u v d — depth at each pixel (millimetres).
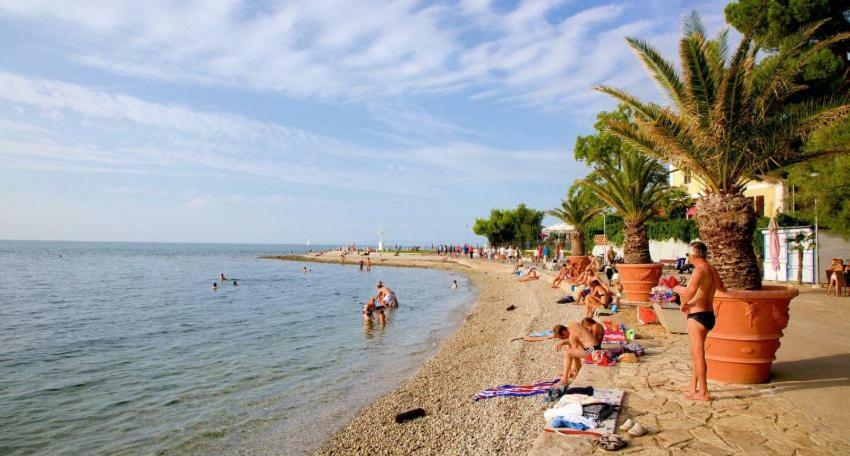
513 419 7191
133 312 25719
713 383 6734
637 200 15789
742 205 7156
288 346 16469
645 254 15898
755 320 6488
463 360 12883
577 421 5316
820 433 5008
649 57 8438
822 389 6328
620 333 10398
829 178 16609
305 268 64000
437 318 22484
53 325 21562
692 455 4555
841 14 19719
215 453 7957
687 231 31828
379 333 18781
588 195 30375
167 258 122500
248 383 12000
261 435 8633
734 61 7469
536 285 30609
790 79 7832
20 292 37125
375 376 12328
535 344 12984
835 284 16812
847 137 15812
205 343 17188
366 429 8445
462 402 8992
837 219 17469
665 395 6336
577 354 8273
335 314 24469
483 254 70875
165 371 13320
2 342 17766
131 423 9398
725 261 7137
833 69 18500
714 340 6730
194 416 9711
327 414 9539
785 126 7801
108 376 12891
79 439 8664
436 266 70188
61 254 146000
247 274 60750
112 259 112688
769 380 6766
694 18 7758
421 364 13312
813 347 8758
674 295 11008
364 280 49656
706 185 8164
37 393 11406
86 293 36406
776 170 8305
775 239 19594
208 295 34750
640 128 9516
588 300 15094
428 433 7707
